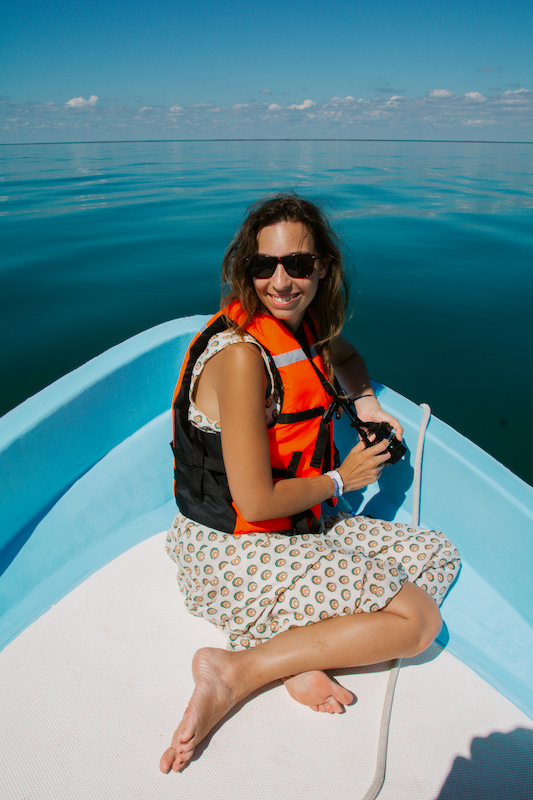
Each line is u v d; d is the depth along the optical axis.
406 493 1.89
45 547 1.65
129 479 1.92
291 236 1.23
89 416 1.86
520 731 1.25
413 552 1.43
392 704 1.28
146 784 1.09
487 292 5.36
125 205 10.87
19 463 1.60
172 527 1.46
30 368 4.13
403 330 4.49
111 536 1.74
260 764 1.14
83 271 6.40
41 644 1.37
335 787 1.11
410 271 6.00
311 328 1.55
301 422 1.36
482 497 1.64
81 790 1.08
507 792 1.12
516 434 3.21
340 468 1.45
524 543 1.53
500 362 4.00
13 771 1.10
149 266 6.58
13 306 5.31
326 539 1.43
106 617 1.45
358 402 1.78
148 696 1.26
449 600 1.61
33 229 8.73
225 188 13.07
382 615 1.23
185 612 1.48
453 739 1.22
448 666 1.40
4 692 1.25
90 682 1.29
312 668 1.22
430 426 1.81
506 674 1.40
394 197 11.17
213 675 1.17
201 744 1.17
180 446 1.38
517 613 1.56
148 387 2.11
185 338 2.15
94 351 4.38
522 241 7.44
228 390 1.22
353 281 5.64
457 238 7.59
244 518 1.27
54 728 1.19
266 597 1.27
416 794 1.11
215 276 6.16
